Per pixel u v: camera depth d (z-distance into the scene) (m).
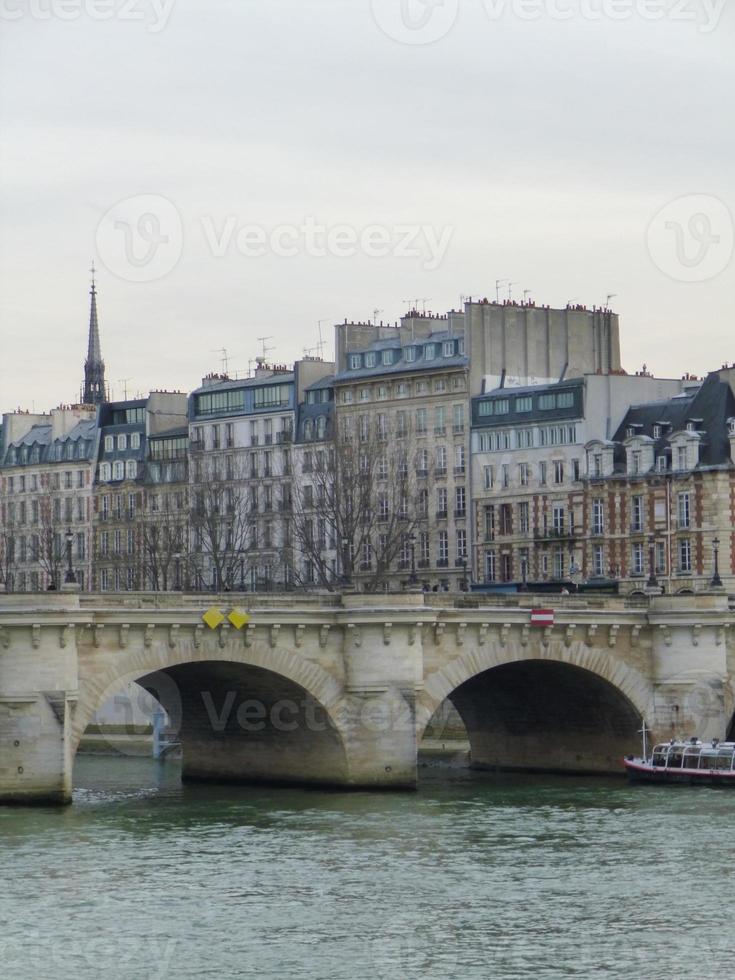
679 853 124.38
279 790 153.38
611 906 110.25
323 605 150.38
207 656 145.38
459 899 111.94
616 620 162.00
